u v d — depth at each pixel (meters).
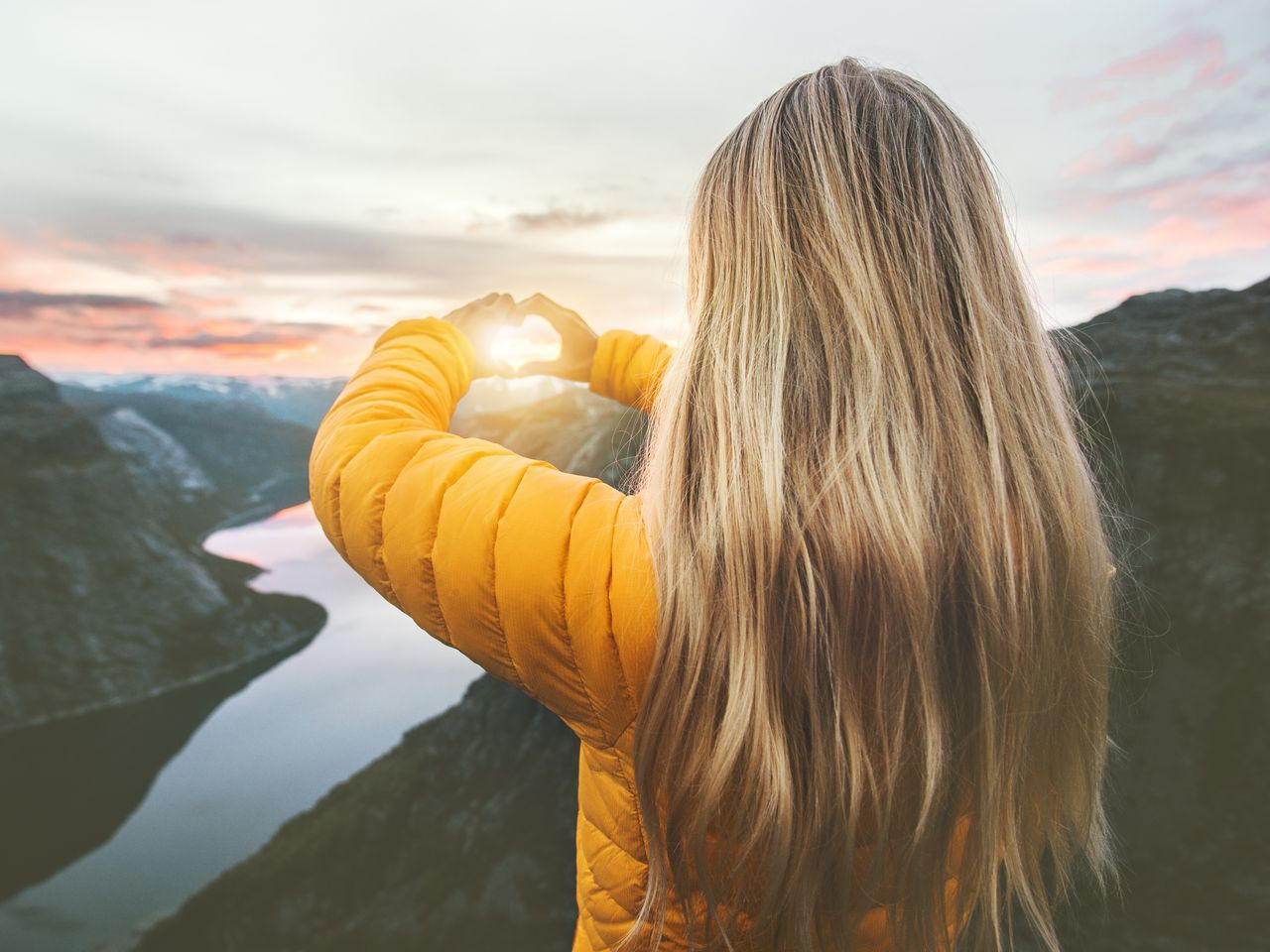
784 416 0.32
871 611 0.30
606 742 0.34
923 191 0.34
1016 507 0.33
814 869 0.32
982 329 0.34
